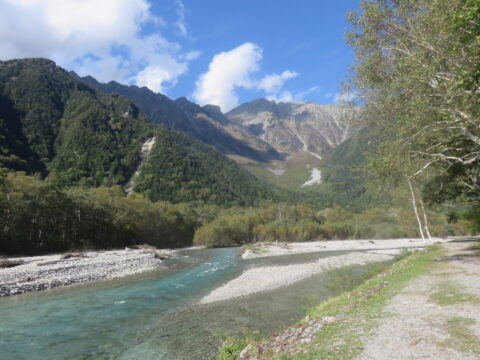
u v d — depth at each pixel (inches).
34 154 6151.6
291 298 764.6
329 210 6122.1
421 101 530.3
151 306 722.8
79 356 440.8
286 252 2298.2
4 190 1969.7
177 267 1451.8
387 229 3934.5
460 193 883.4
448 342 238.1
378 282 581.6
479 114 479.2
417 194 1114.7
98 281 1061.8
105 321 607.8
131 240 2893.7
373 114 668.1
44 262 1391.5
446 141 575.2
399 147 608.4
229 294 837.8
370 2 608.4
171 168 7037.4
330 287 805.9
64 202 2348.7
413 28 563.2
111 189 3058.6
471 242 1336.1
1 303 755.4
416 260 816.3
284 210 4867.1
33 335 529.7
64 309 697.0
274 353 301.0
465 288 414.6
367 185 705.6
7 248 1887.3
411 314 326.6
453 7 458.6
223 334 514.6
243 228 3617.1
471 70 383.9
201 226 3801.7
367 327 304.3
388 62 639.1
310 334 321.7
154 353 445.7
